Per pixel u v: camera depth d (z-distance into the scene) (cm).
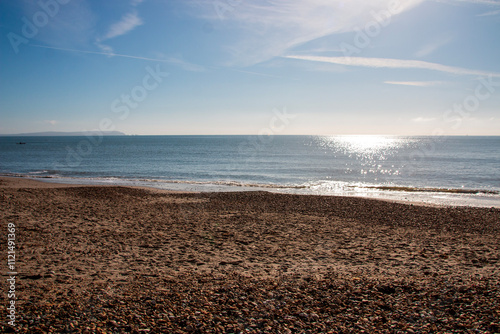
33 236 955
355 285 609
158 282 616
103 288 575
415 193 2425
